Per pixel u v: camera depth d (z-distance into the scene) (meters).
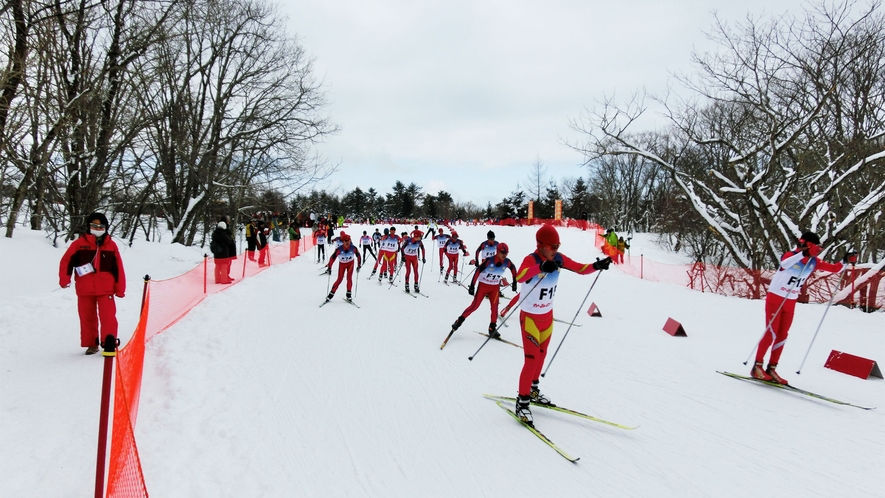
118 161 13.98
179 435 3.66
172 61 16.44
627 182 51.25
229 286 11.17
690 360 5.83
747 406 4.39
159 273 11.55
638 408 4.36
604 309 9.30
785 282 4.86
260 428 3.87
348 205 81.06
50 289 8.16
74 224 11.38
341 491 3.02
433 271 15.70
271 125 19.05
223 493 2.95
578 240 27.52
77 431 3.61
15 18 8.73
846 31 11.95
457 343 6.62
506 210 68.31
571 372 5.38
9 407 3.92
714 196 14.34
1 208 11.08
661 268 17.12
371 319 8.10
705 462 3.39
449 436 3.79
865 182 13.89
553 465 3.35
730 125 16.80
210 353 5.83
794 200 16.61
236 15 18.83
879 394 4.68
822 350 6.19
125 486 2.59
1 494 2.79
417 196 81.31
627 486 3.08
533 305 4.03
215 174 19.42
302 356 5.86
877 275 8.72
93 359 5.23
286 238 29.52
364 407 4.34
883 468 3.29
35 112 9.70
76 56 11.38
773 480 3.14
